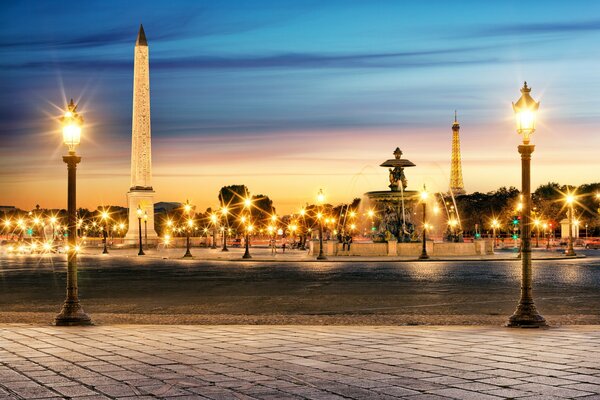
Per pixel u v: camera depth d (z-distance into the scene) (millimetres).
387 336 17625
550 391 11023
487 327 19844
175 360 13984
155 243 126438
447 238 85500
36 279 45312
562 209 161625
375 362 13680
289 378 12109
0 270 57344
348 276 45031
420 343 16297
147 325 20781
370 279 42062
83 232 187875
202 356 14484
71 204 21203
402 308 26266
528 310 19922
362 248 76125
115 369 12977
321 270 52250
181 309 26719
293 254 87938
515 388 11242
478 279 41406
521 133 20703
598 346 15695
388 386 11430
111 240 152375
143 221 126500
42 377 12188
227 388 11305
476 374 12398
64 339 17203
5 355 14625
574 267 54219
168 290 35531
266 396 10750
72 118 21172
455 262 63500
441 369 12906
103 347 15773
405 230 78562
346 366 13250
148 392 11000
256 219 195000
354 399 10547
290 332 18641
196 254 94000
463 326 20297
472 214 182375
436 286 36375
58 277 47344
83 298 31547
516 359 13953
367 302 28625
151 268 58625
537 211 163375
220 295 32438
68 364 13516
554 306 26688
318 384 11602
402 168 77062
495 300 29000
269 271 51812
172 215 198500
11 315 24641
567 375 12289
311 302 28844
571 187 169125
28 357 14367
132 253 105875
